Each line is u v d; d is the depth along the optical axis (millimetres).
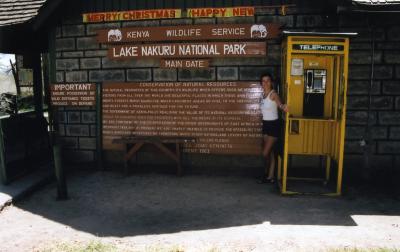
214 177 7688
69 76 8438
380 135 7406
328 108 6816
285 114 6445
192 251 4578
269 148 6957
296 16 7422
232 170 7906
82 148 8531
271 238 4934
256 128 7688
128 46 7918
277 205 6121
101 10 8102
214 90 7758
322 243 4770
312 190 6770
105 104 8266
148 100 8047
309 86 6801
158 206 6219
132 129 8172
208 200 6426
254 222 5473
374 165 7465
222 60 7688
